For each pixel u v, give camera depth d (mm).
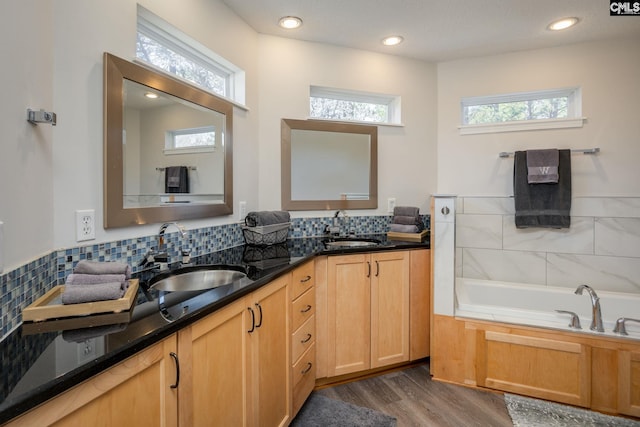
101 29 1278
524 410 1783
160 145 1552
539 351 1870
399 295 2172
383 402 1872
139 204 1441
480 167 2748
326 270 1979
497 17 2156
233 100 2076
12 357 675
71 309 896
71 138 1166
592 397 1778
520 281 2645
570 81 2545
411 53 2721
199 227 1822
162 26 1638
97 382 675
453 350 2057
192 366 956
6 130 812
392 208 2801
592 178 2477
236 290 1158
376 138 2734
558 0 1963
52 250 1092
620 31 2334
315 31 2365
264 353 1371
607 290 2449
